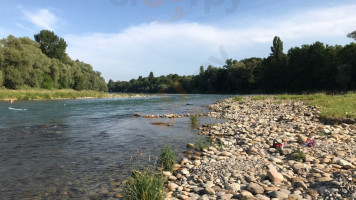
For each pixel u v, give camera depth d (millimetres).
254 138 8945
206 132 10742
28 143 8805
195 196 4281
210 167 5699
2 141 9117
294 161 5730
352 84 43125
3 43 45969
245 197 3926
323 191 3969
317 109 15062
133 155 7238
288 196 3879
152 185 4094
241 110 18828
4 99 35812
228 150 7477
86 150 7828
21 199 4414
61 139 9492
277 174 4734
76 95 47531
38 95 40656
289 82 60125
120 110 21750
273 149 7094
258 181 4746
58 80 61062
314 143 7105
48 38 67938
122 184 5055
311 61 55156
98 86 85188
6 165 6320
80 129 11781
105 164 6398
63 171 5875
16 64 45062
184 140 9281
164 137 9852
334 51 51750
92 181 5246
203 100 36031
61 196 4531
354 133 8555
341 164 5207
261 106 20391
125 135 10281
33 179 5371
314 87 54625
